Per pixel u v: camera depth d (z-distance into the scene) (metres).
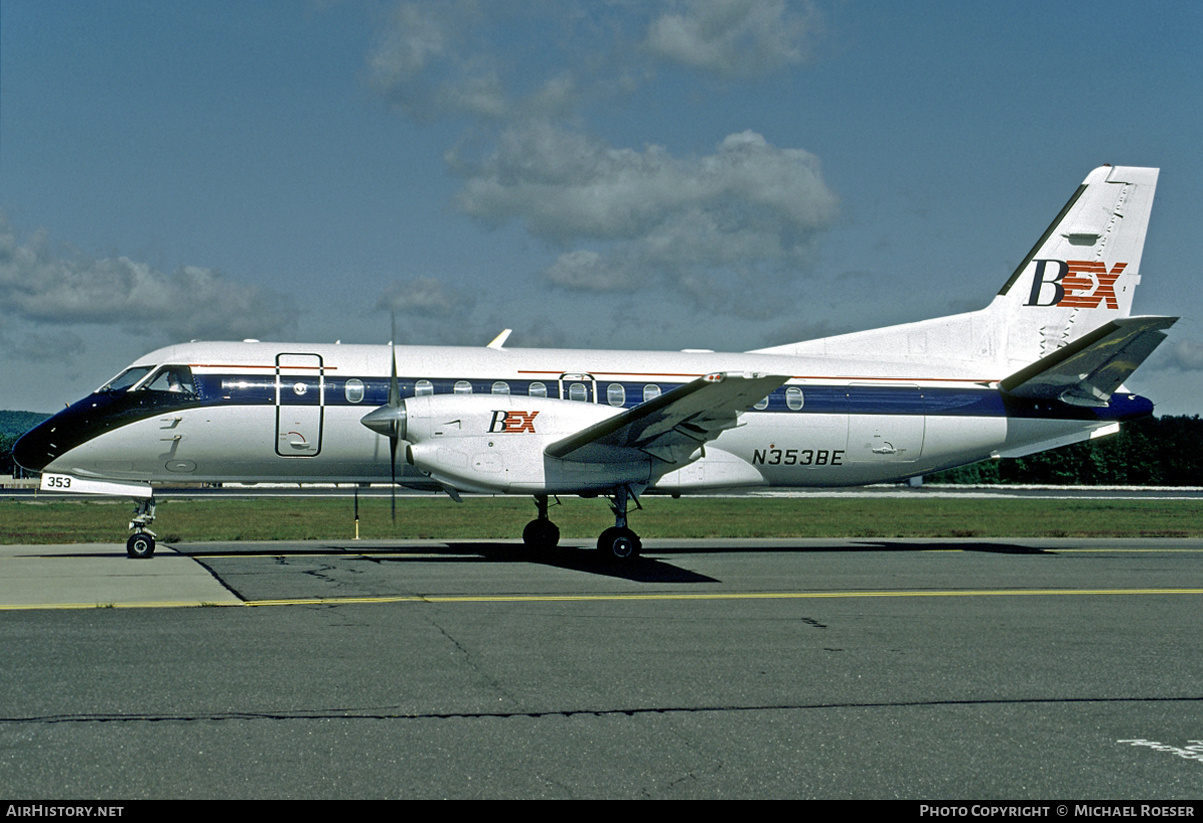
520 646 8.46
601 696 6.84
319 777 5.18
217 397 15.79
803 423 17.52
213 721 6.11
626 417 13.60
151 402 15.65
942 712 6.56
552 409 15.20
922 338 18.66
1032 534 25.14
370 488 56.03
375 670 7.49
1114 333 16.11
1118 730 6.20
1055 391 18.28
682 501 44.06
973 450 18.48
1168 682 7.45
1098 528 27.77
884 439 17.92
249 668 7.49
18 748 5.56
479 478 14.80
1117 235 19.08
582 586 12.40
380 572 13.86
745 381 12.72
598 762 5.48
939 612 10.58
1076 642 8.97
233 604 10.55
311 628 9.14
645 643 8.67
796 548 19.28
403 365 16.55
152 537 16.06
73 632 8.82
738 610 10.55
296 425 15.98
